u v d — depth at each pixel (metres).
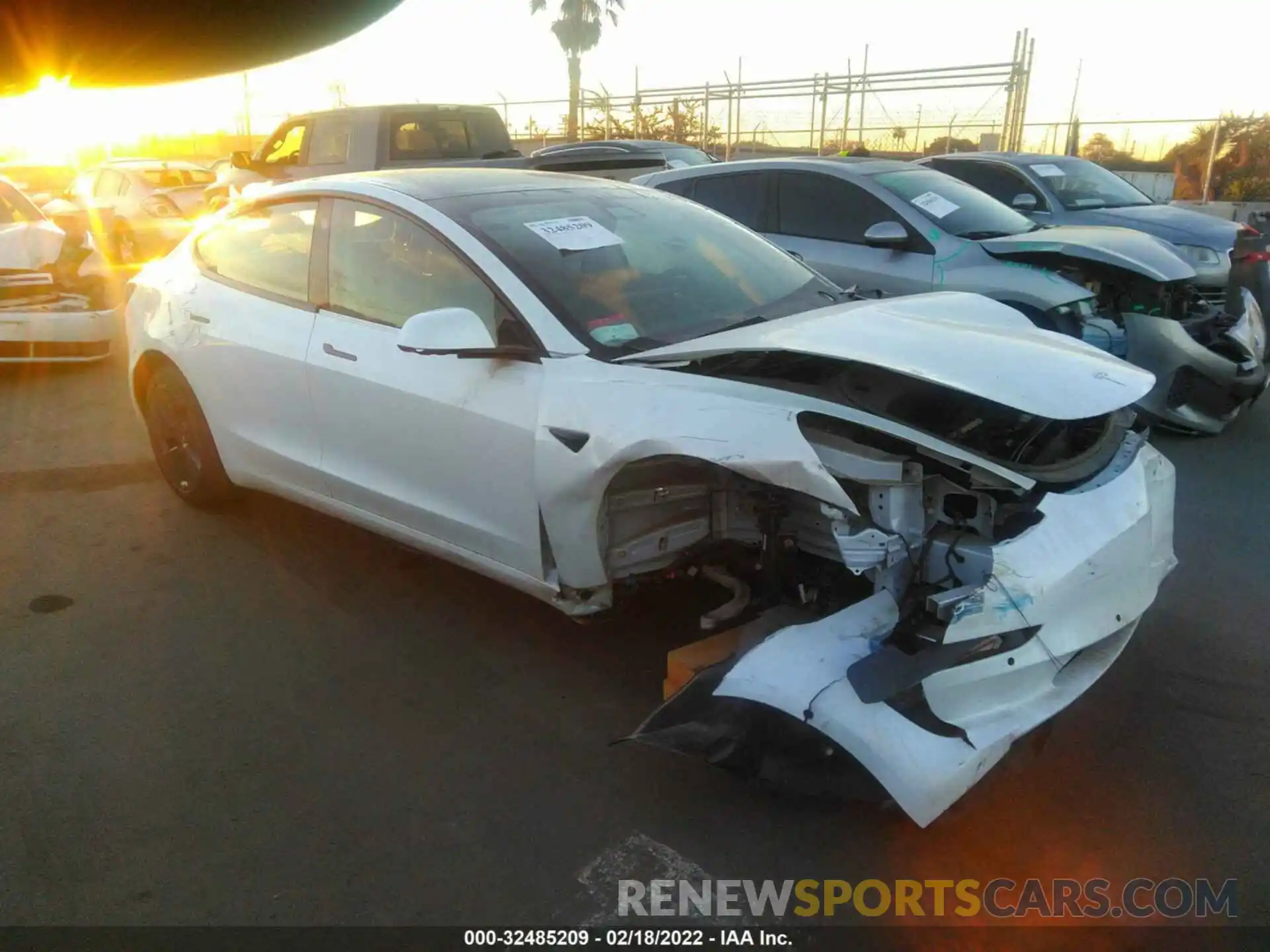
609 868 2.64
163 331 4.70
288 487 4.29
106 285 8.05
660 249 3.86
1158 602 4.07
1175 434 6.57
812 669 2.51
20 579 4.34
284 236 4.27
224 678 3.57
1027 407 2.62
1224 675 3.51
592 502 3.00
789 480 2.60
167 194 14.68
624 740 2.78
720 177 7.78
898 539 2.66
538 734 3.23
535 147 23.03
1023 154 10.09
